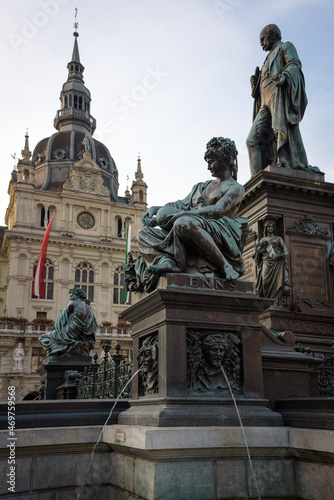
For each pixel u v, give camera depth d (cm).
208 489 298
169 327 332
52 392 923
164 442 288
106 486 355
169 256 369
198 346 340
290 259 699
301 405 342
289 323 667
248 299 355
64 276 4466
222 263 363
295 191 721
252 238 736
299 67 795
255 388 348
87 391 720
